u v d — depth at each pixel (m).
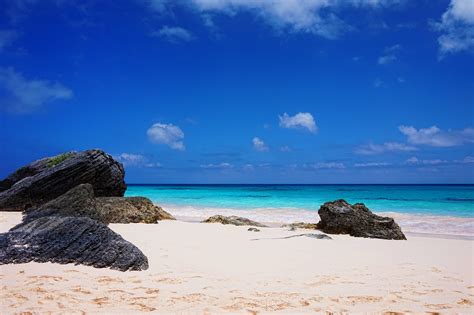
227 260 9.50
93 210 15.12
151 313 5.80
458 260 10.31
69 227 9.07
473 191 65.75
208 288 7.07
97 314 5.69
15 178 23.61
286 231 15.36
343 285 7.55
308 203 37.56
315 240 13.10
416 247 12.62
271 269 8.73
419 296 6.95
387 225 15.30
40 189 19.77
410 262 9.94
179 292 6.79
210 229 15.51
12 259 8.19
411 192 62.84
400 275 8.48
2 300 6.13
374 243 13.38
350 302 6.52
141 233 13.62
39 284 6.93
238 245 11.73
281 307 6.19
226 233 14.45
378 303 6.52
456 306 6.43
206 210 30.16
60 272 7.68
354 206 16.69
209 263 9.09
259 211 28.98
